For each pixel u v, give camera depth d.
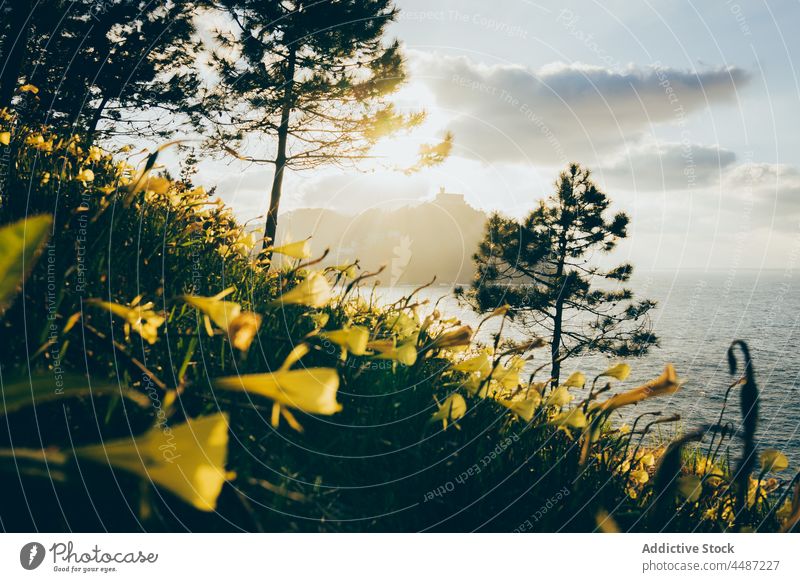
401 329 1.77
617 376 1.33
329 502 1.06
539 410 1.49
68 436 0.84
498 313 1.48
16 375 0.43
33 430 0.82
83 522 0.79
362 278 1.77
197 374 1.07
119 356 0.86
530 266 18.05
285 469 1.00
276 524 0.96
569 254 18.38
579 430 1.38
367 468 1.15
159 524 0.83
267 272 2.32
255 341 1.22
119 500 0.79
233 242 2.16
